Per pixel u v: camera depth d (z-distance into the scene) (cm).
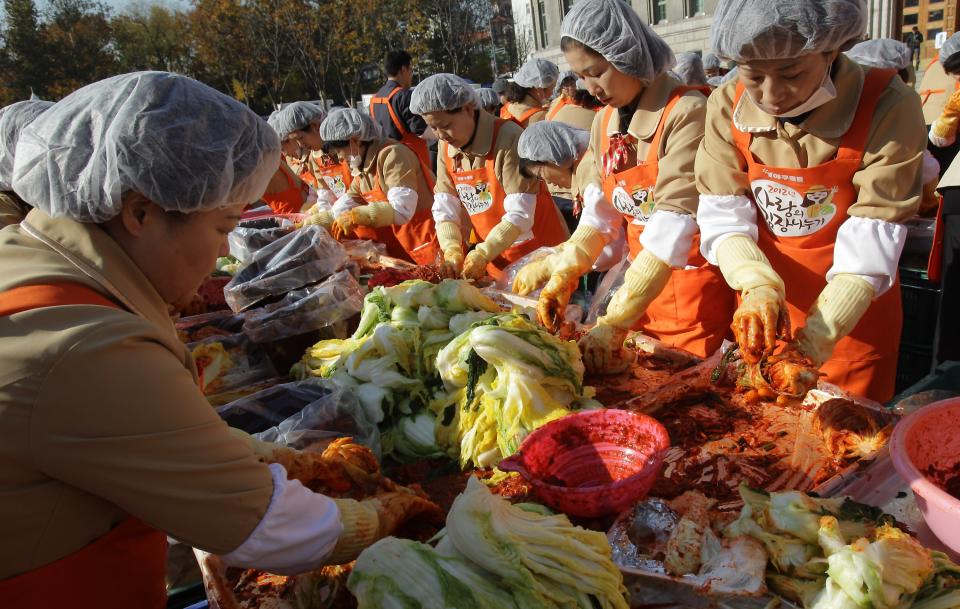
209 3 3105
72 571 117
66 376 103
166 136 111
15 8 3225
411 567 119
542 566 118
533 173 379
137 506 111
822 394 195
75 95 119
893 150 202
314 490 161
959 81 537
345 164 616
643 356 256
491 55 3584
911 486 129
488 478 184
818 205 225
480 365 193
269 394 220
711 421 197
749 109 227
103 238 119
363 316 248
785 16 174
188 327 281
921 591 112
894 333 261
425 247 505
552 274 301
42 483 109
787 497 130
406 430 206
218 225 128
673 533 135
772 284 197
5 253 115
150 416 108
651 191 282
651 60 262
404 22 3331
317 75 3234
